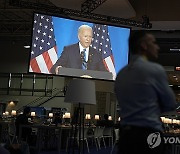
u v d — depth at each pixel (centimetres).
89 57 727
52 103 1888
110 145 1100
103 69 732
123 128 180
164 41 881
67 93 435
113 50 748
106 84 1725
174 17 802
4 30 1895
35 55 695
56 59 708
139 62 182
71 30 729
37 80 1956
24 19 1731
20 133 785
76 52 722
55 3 808
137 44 188
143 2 833
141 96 174
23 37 1989
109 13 838
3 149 293
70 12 768
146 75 175
